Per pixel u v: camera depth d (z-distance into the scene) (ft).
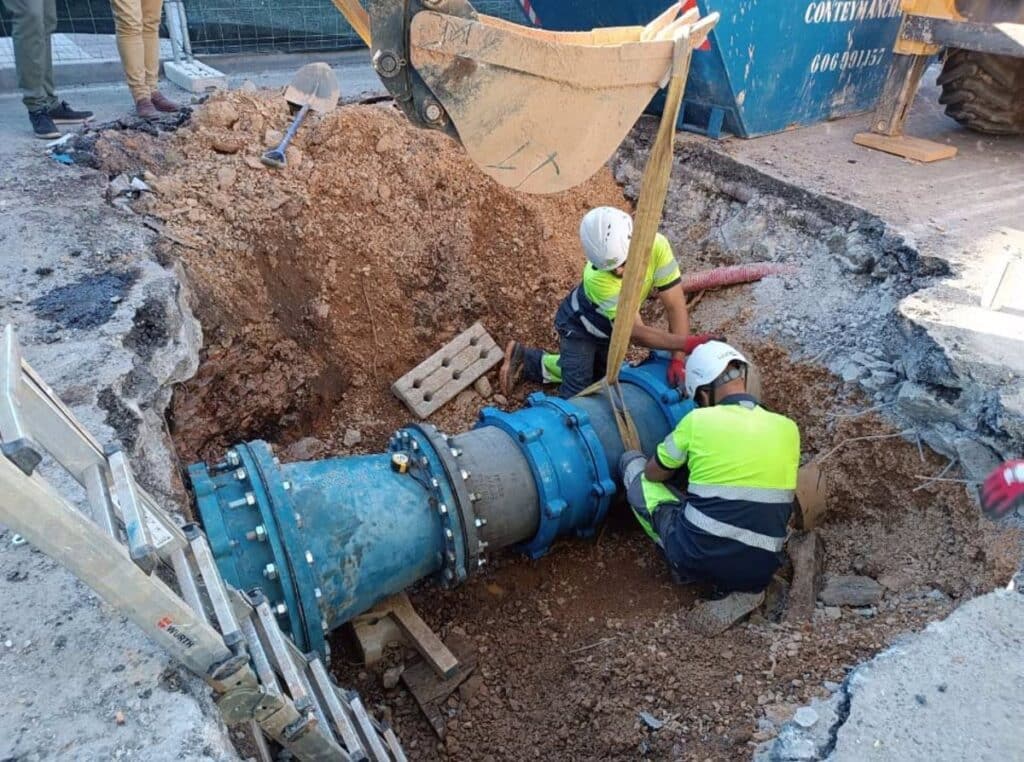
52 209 13.14
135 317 10.73
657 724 8.95
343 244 15.17
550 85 6.38
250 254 14.03
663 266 12.72
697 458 10.16
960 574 9.91
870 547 11.09
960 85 17.31
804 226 15.26
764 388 13.80
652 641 10.30
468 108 6.25
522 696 10.37
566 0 17.07
